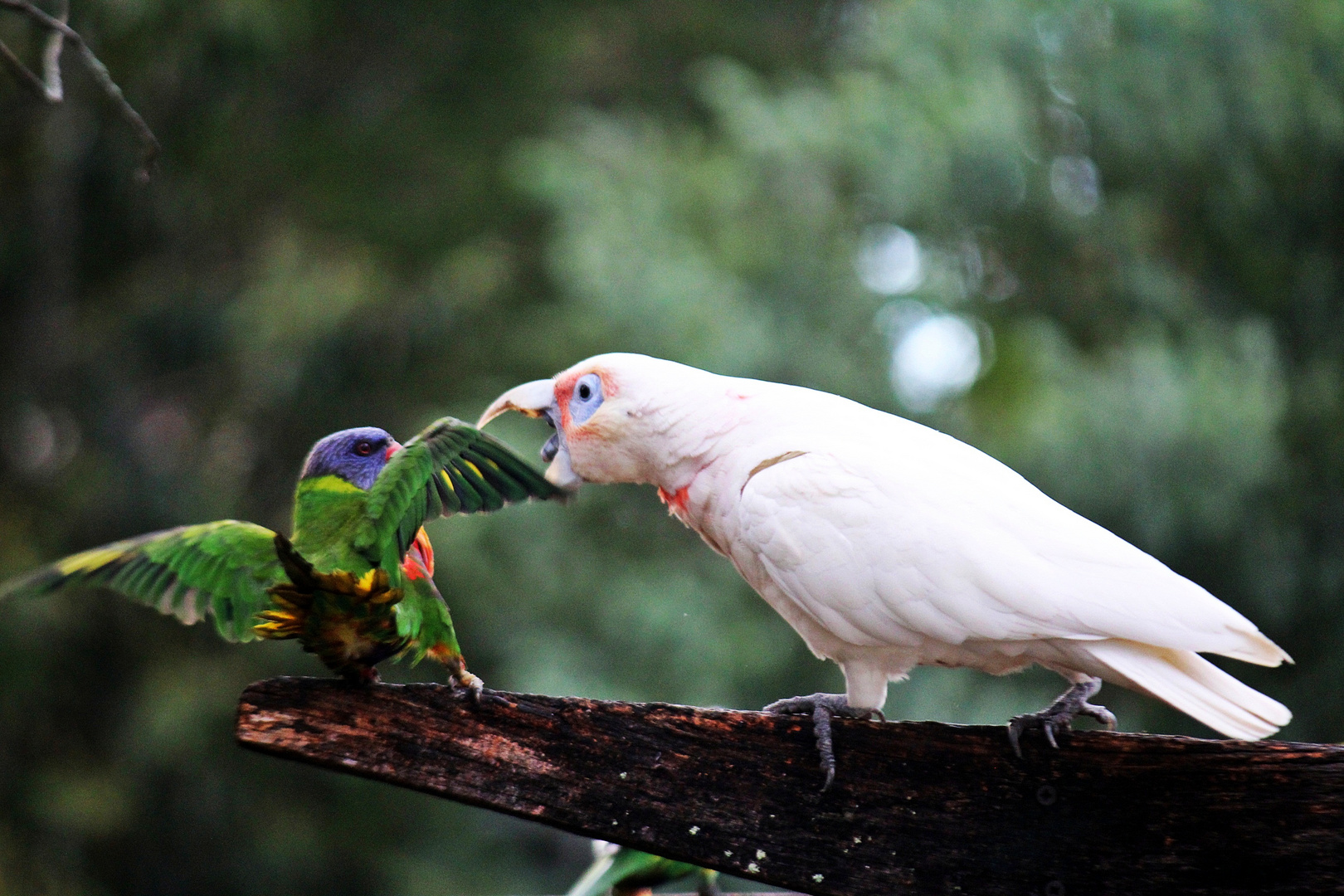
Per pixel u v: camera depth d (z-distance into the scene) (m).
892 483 4.61
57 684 18.38
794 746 3.95
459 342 19.22
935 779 3.97
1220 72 13.02
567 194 13.93
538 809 3.74
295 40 19.70
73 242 19.84
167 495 19.44
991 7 13.00
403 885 18.77
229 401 20.25
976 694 11.97
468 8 21.50
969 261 13.75
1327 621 12.98
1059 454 11.84
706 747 3.90
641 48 21.36
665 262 13.05
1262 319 13.42
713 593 13.34
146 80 18.03
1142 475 11.87
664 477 5.16
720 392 5.09
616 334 12.83
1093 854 3.91
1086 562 4.40
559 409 5.39
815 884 3.88
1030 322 12.86
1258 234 13.41
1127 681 4.33
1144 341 12.60
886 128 12.81
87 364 20.08
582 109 20.53
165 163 19.16
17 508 18.78
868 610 4.54
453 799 3.69
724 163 13.84
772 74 20.61
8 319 19.69
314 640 3.37
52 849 18.08
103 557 3.39
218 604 3.42
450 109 21.31
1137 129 13.01
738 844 3.87
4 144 18.70
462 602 14.88
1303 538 12.84
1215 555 12.45
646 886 5.79
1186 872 3.87
